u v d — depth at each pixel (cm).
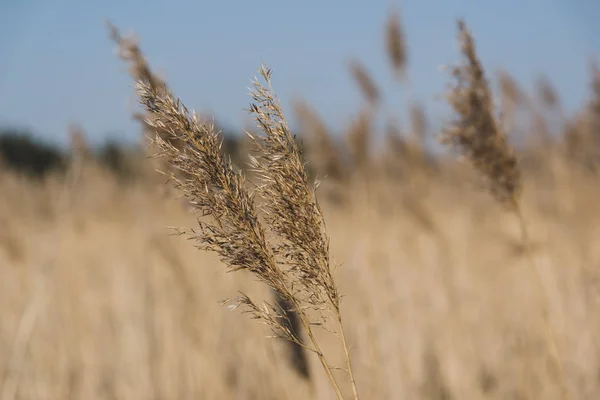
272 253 154
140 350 429
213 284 435
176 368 414
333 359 378
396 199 665
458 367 404
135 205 662
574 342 400
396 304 455
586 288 441
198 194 152
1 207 624
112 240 689
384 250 579
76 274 580
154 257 499
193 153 151
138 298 471
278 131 154
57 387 415
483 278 528
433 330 451
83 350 452
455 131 276
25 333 412
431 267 538
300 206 154
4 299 486
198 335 409
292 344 299
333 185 651
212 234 153
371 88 688
